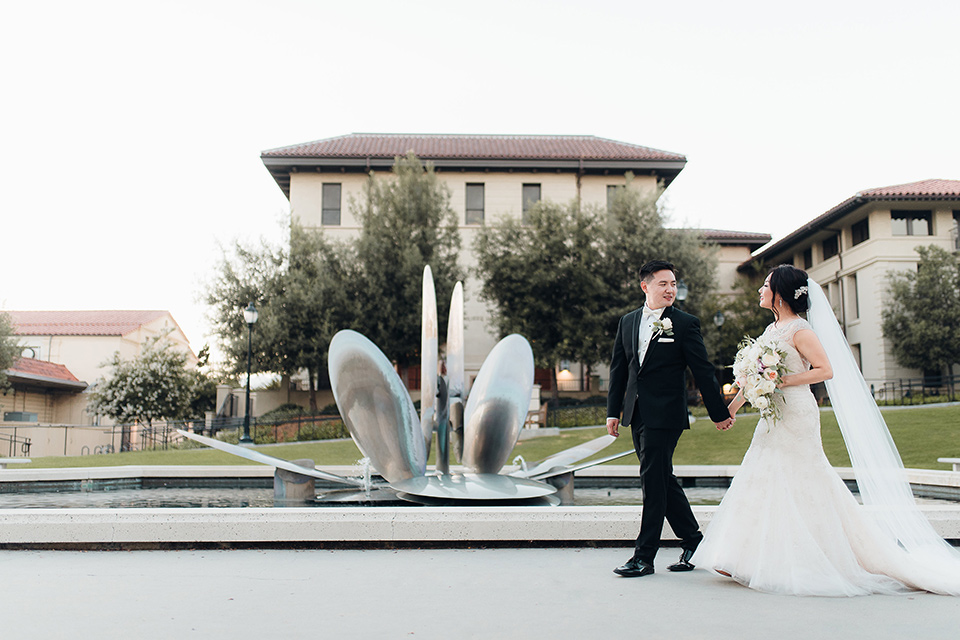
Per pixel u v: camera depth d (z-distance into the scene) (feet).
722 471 31.50
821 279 97.81
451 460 40.55
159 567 12.70
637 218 74.84
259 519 14.62
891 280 81.82
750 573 11.12
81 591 10.78
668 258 72.43
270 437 64.85
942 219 85.97
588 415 68.13
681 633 8.52
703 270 73.67
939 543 12.29
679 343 12.07
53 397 95.04
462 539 14.75
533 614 9.45
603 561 13.42
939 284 77.61
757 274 102.22
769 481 11.34
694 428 52.03
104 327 101.76
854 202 84.12
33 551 14.15
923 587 10.78
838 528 11.12
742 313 91.81
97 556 13.75
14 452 71.36
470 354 88.99
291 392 85.66
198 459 42.73
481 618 9.25
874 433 12.75
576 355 72.64
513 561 13.37
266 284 74.79
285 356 73.82
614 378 12.92
